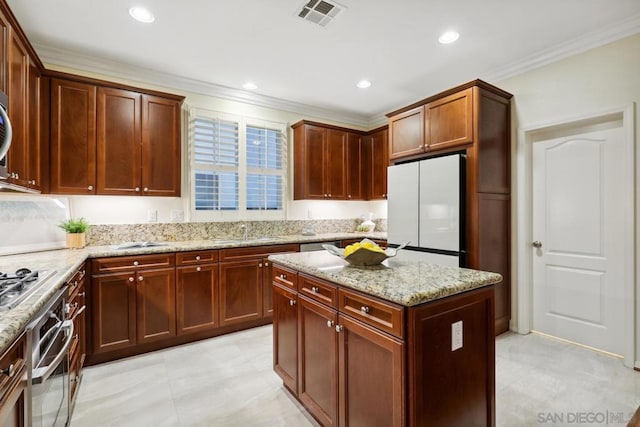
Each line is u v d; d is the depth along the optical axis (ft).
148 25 8.04
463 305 4.59
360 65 10.36
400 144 11.54
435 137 10.32
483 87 9.50
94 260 8.14
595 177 8.95
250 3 7.22
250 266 10.71
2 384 2.97
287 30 8.32
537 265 10.21
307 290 5.97
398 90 12.55
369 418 4.56
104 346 8.25
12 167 6.20
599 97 8.52
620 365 8.09
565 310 9.59
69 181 8.60
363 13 7.61
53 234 8.84
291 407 6.50
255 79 11.41
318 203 15.08
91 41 8.75
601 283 8.85
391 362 4.19
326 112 15.03
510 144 10.37
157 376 7.72
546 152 9.95
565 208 9.56
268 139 13.42
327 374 5.44
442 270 5.53
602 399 6.66
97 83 8.98
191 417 6.19
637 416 5.99
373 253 5.67
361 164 15.19
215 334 10.18
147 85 10.71
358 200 15.42
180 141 10.43
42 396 4.17
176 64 10.18
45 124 8.32
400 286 4.40
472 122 9.37
